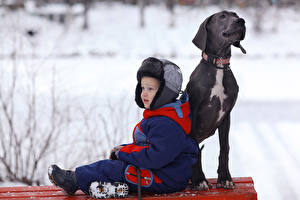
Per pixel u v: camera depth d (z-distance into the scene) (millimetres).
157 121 4207
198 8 63438
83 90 18938
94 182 4293
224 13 4480
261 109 18438
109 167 4340
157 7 65562
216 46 4508
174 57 36750
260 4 53406
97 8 62969
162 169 4297
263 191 9695
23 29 12961
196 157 4500
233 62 34406
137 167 4273
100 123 12062
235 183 4770
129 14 60219
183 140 4262
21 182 8750
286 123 15969
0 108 12102
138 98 4516
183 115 4340
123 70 28719
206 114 4617
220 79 4535
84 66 29781
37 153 9875
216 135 13055
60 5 59406
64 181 4352
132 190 4391
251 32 50375
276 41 47031
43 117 11727
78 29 51625
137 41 47500
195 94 4559
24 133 10539
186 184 4508
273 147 13141
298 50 42531
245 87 23906
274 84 24750
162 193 4406
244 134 14633
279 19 54656
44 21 50750
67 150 9781
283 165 11477
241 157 12180
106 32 51219
